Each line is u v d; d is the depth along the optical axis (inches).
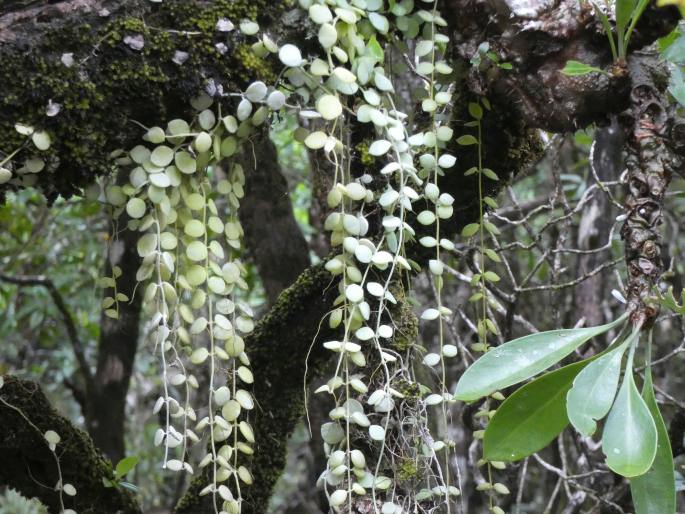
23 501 130.6
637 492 35.0
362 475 42.4
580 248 95.3
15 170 39.0
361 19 43.9
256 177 82.9
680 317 72.0
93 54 39.2
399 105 71.6
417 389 47.3
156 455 140.9
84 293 124.2
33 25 38.7
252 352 56.7
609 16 40.6
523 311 112.7
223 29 40.9
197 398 107.8
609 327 36.4
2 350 138.7
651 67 39.8
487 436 37.8
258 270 85.2
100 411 95.4
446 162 44.7
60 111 38.4
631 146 38.7
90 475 56.0
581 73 38.7
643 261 35.9
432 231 52.4
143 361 138.3
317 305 55.1
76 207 119.3
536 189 130.8
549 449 102.3
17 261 123.3
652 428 32.5
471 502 99.8
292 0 43.7
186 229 42.8
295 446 155.3
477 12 43.5
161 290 41.9
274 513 127.1
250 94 40.5
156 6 40.8
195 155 43.2
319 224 96.8
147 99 40.3
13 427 53.1
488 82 44.1
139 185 41.3
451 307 98.1
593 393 33.8
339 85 41.9
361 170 51.5
